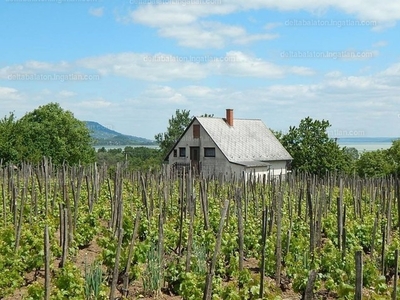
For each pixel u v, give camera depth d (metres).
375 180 29.97
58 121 59.84
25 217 16.97
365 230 14.56
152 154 73.50
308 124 54.12
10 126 49.47
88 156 61.22
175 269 10.55
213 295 8.64
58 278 9.53
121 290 10.40
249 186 24.94
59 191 21.16
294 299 10.46
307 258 11.62
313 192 19.56
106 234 13.73
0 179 24.36
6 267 10.94
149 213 16.42
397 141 57.16
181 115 74.19
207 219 14.42
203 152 45.09
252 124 50.22
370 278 10.72
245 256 13.54
